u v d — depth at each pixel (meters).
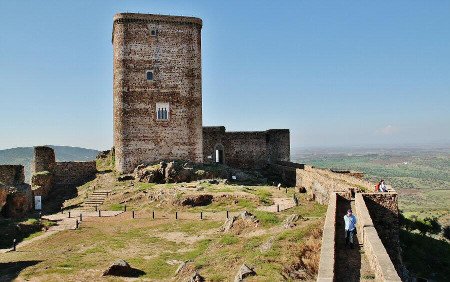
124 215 41.62
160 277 23.36
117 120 56.72
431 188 177.75
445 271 38.78
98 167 65.00
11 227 35.06
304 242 22.64
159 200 45.41
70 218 40.91
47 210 47.47
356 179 38.84
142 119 56.22
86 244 31.52
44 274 23.97
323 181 41.09
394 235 26.84
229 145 71.19
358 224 22.81
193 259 24.81
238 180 57.38
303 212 36.06
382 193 27.31
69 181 59.78
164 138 56.88
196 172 53.53
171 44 57.47
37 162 57.66
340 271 16.34
